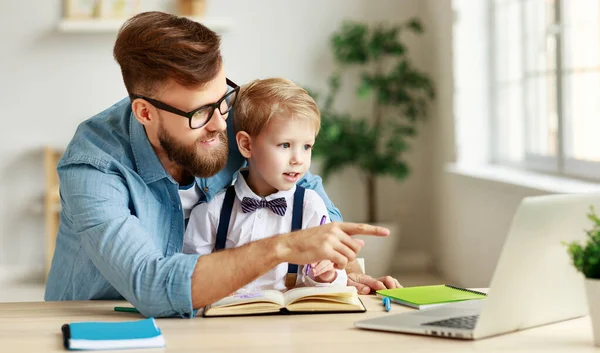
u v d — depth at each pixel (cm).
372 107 555
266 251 146
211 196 184
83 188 162
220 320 148
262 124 180
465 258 473
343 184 562
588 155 361
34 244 546
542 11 404
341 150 518
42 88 544
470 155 484
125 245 153
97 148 169
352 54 529
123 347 128
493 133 481
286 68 553
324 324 144
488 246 427
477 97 483
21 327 145
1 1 538
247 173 189
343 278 175
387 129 557
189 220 183
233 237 182
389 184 564
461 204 477
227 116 176
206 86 158
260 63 551
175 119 159
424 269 560
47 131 545
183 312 149
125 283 151
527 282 133
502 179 396
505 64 461
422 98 544
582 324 141
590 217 127
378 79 527
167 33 156
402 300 161
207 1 547
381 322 139
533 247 130
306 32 552
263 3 549
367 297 171
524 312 135
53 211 532
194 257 150
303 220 184
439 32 520
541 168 411
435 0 525
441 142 527
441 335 132
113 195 162
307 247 144
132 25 161
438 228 543
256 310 152
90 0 539
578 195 133
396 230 521
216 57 158
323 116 531
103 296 188
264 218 183
